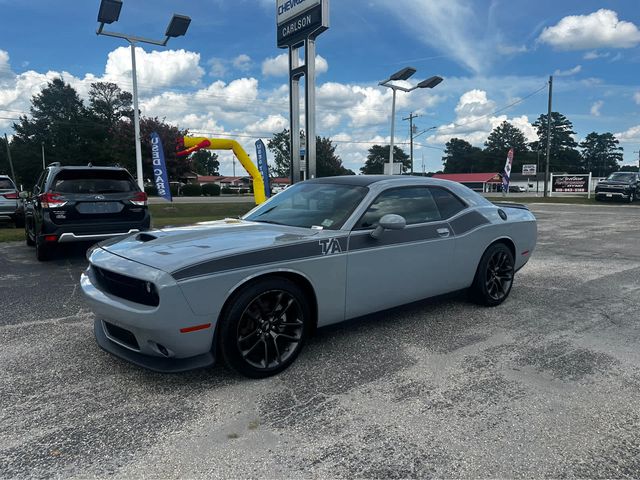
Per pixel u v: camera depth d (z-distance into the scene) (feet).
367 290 12.10
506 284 16.46
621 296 17.78
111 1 42.22
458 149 462.60
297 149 41.57
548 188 140.67
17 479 6.93
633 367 11.04
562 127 414.82
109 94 265.54
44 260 25.11
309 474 7.04
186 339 9.25
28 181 262.88
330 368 10.92
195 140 62.85
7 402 9.30
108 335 10.69
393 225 11.61
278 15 40.73
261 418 8.70
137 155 50.93
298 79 41.14
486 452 7.61
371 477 6.98
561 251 29.25
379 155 313.12
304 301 10.93
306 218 12.60
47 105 274.98
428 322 14.37
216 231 11.63
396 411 8.93
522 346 12.38
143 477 6.98
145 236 11.51
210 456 7.51
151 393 9.70
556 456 7.51
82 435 8.13
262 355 10.41
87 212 23.44
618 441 7.94
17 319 14.73
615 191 93.66
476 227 14.99
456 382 10.20
